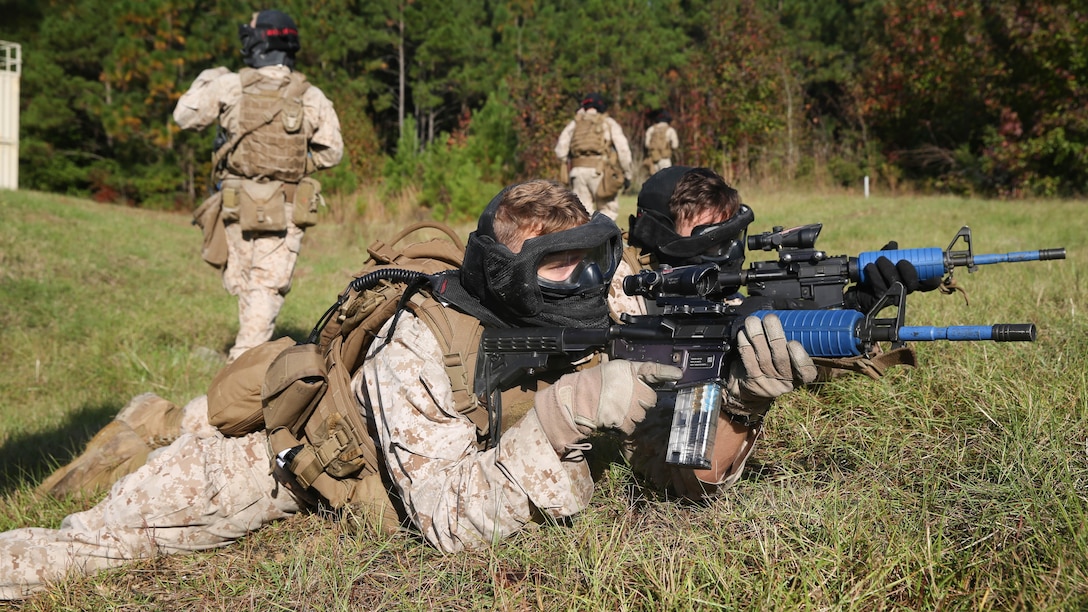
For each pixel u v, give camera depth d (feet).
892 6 76.07
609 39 97.66
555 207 7.97
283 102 17.93
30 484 12.92
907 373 11.48
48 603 8.73
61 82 79.51
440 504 8.05
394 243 9.61
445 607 7.93
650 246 10.11
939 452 9.64
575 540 8.30
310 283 33.06
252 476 9.44
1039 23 59.00
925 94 72.79
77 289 29.22
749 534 8.32
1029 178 61.87
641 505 9.46
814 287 8.95
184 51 76.95
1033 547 7.50
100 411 17.49
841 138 90.17
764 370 7.34
